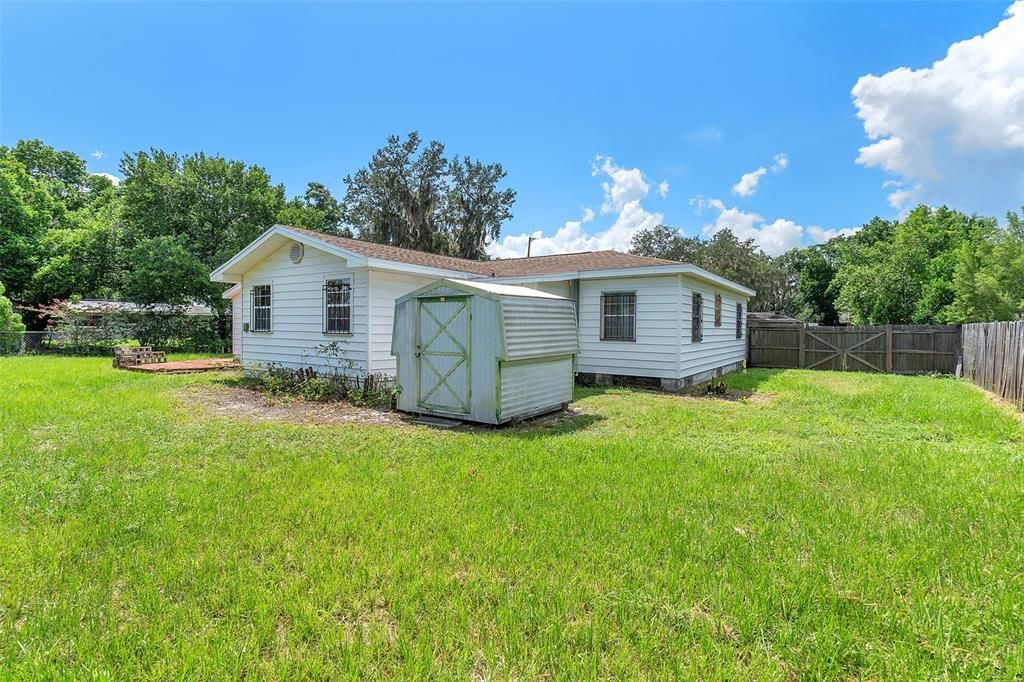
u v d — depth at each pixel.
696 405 8.48
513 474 4.34
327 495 3.76
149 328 19.31
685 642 2.08
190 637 2.11
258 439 5.61
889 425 6.75
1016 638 2.11
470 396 6.74
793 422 6.94
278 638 2.13
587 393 9.78
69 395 8.37
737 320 15.35
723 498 3.75
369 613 2.31
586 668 1.92
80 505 3.53
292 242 10.71
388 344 9.64
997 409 7.91
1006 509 3.51
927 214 30.89
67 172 30.94
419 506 3.55
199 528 3.17
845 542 3.00
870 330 14.91
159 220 21.31
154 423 6.32
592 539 3.04
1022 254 18.84
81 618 2.22
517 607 2.30
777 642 2.09
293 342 10.80
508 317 6.50
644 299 10.66
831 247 39.03
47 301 21.34
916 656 2.00
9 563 2.69
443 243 30.44
